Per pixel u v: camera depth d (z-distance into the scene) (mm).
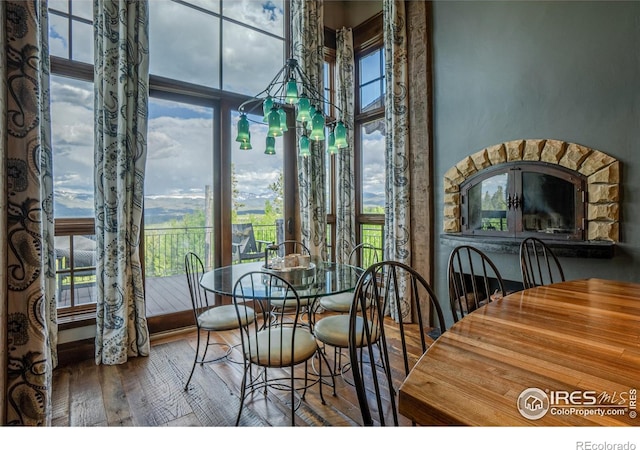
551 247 2244
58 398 2059
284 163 3875
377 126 4082
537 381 723
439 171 3162
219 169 3416
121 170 2562
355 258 4141
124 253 2580
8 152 1333
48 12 2451
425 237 3234
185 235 3240
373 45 4055
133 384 2232
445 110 3104
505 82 2691
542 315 1137
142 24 2666
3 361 1309
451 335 978
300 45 3600
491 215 2787
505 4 2684
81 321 2600
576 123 2334
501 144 2682
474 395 677
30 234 1386
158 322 3045
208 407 1971
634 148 2115
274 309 3041
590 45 2271
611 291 1435
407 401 692
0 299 1276
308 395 2090
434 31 3168
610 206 2180
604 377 731
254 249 3645
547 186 2469
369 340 1028
